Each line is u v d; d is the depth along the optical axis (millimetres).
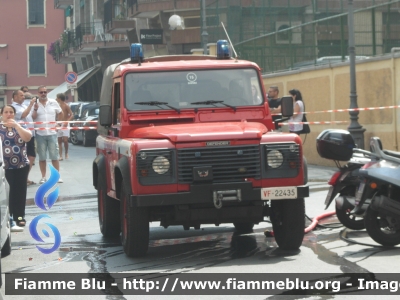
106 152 12094
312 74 25969
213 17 37094
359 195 10516
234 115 11266
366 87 22672
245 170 9961
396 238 10398
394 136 21438
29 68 84875
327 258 9914
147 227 10195
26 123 20719
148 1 43938
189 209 10070
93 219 14609
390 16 21750
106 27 54500
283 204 10367
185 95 11297
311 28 26078
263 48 29984
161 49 48000
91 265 10062
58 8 79812
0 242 9227
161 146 9875
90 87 65938
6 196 10727
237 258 10164
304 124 21047
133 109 11148
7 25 84562
